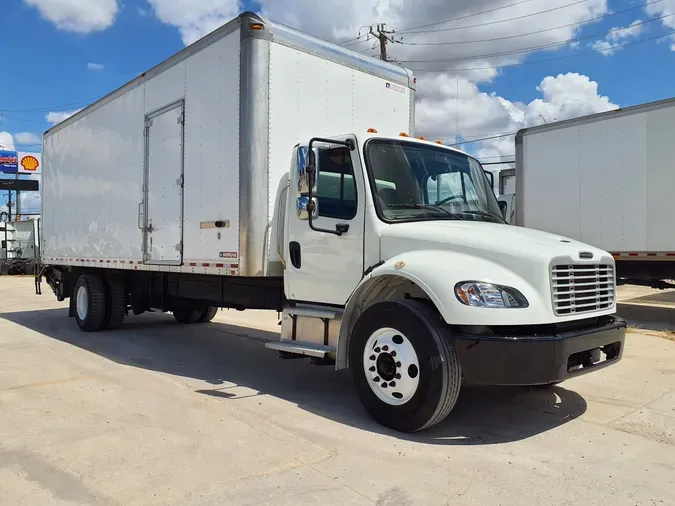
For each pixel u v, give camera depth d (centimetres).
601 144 1091
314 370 686
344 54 660
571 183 1138
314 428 461
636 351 808
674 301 1500
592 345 442
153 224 752
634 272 1078
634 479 366
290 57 604
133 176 805
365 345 474
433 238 464
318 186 548
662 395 572
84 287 973
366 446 420
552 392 584
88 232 946
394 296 511
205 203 643
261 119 576
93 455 400
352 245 514
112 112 864
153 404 527
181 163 689
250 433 446
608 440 440
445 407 425
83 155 966
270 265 588
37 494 340
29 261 3045
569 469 382
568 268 443
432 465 386
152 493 340
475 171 605
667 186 1006
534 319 411
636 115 1042
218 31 618
